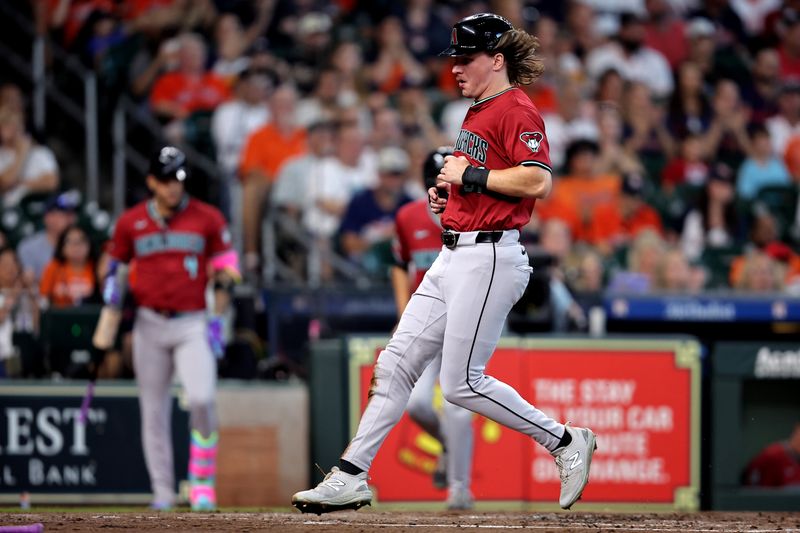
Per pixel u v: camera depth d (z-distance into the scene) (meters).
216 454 27.16
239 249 38.47
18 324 29.14
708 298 33.69
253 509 24.25
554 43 45.34
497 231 14.88
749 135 44.56
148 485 27.05
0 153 38.28
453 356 15.09
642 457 27.09
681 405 27.25
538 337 27.03
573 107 43.50
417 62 44.88
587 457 15.84
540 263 28.14
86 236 31.91
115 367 28.94
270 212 38.34
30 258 33.97
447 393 15.34
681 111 45.50
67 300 31.62
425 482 26.56
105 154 41.50
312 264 38.22
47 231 34.16
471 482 26.45
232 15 43.00
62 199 34.12
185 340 24.81
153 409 25.28
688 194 42.62
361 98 43.19
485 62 15.04
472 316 14.91
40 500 26.72
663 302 33.53
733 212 42.41
